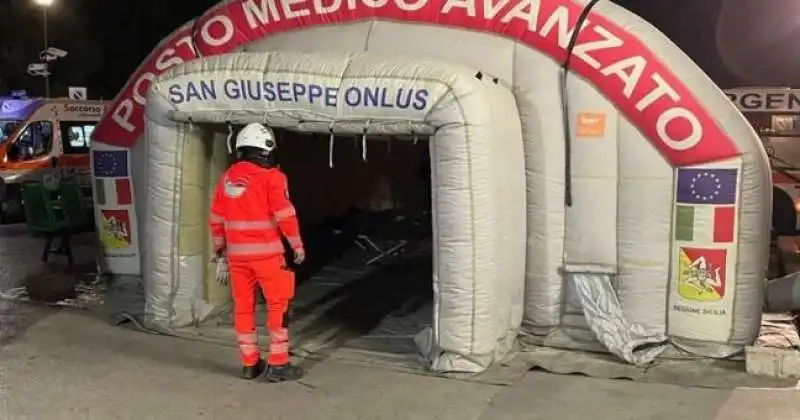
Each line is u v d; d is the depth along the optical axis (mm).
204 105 6680
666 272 6438
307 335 7254
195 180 7102
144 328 7262
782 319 7406
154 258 7152
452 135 5863
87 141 16750
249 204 5820
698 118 6160
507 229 6227
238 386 5844
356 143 10711
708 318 6340
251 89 6465
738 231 6230
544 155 6570
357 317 7938
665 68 6207
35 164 15836
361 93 6113
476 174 5867
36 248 12141
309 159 11102
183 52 7863
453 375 6035
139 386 5828
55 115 16203
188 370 6184
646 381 5941
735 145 6156
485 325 6055
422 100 5918
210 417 5254
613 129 6418
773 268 10438
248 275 5934
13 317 7727
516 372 6105
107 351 6641
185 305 7199
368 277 9773
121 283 8906
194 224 7188
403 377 6047
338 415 5293
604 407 5418
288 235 5832
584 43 6367
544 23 6473
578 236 6594
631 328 6492
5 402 5492
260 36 7484
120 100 8492
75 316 7766
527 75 6574
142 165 8609
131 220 8773
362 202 12094
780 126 12398
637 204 6430
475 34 6727
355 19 7098
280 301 5926
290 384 5891
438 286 6105
